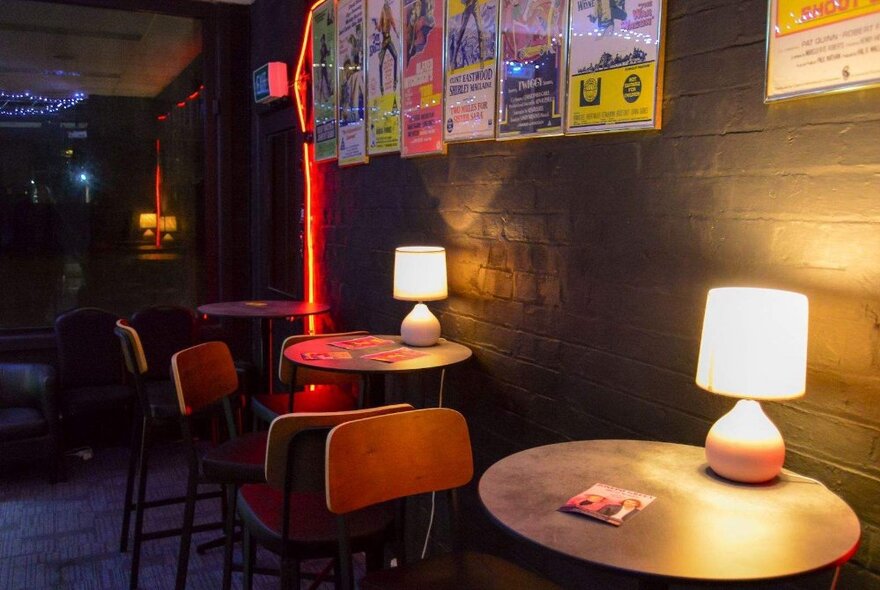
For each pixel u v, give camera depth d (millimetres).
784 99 1644
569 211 2344
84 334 4762
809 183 1616
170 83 5785
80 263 5449
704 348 1535
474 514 2883
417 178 3246
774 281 1701
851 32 1502
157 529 3707
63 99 5312
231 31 5320
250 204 5473
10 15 4961
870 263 1505
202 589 3115
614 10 2098
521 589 1744
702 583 1164
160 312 4855
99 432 4934
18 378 4465
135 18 5180
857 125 1520
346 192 3977
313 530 2039
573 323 2348
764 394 1442
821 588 1612
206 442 5086
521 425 2615
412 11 3170
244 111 5410
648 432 2078
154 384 4258
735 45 1775
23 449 4195
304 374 3283
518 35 2504
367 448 1816
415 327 2895
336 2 3918
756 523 1360
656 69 1973
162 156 5480
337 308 4148
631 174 2096
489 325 2781
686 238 1931
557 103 2336
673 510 1416
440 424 1936
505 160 2645
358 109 3721
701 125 1873
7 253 5332
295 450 1857
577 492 1501
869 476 1521
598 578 2213
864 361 1523
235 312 3910
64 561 3359
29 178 5320
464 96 2828
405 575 1812
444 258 2906
